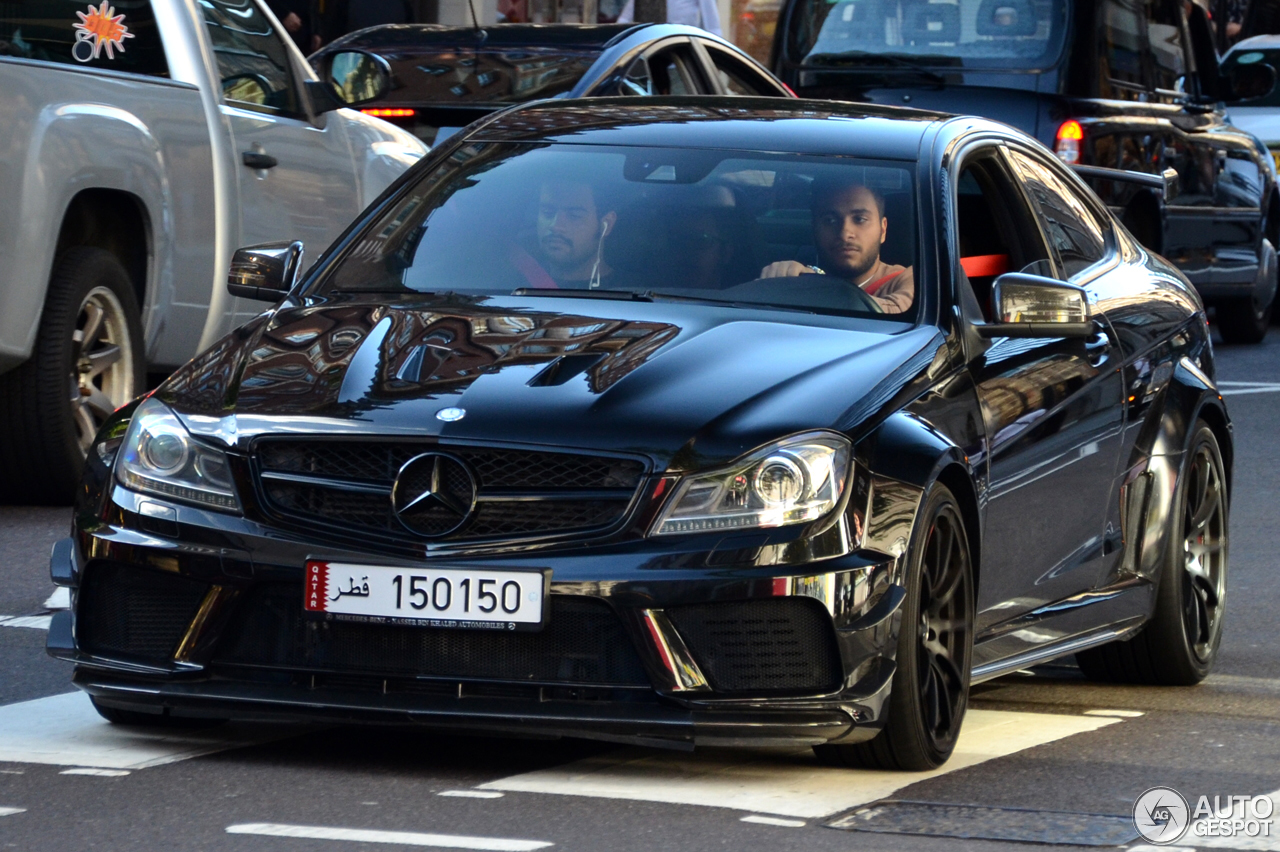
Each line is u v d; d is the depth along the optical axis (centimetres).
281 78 2541
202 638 1231
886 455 1234
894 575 1207
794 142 1538
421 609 1190
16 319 2036
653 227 1479
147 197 2227
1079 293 1414
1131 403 1614
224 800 1144
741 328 1346
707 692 1182
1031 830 1120
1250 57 5344
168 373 2680
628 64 2834
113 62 2227
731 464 1195
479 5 5197
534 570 1181
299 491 1227
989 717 1473
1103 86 3594
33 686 1461
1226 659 1775
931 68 3625
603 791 1180
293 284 1521
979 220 1587
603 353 1285
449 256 1495
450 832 1083
